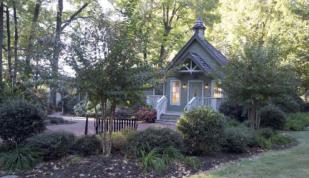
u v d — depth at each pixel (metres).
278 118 16.11
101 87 7.30
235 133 9.70
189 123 8.48
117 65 7.24
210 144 8.53
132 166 6.94
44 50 7.45
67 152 7.72
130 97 7.54
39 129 8.26
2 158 7.19
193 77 22.00
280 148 10.77
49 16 22.58
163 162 7.03
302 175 6.84
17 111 7.95
